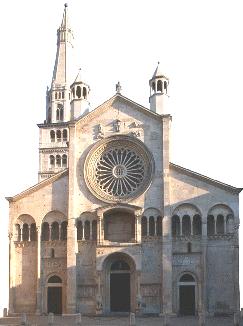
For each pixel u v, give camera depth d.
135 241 76.25
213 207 76.25
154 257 76.38
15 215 81.38
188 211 76.94
